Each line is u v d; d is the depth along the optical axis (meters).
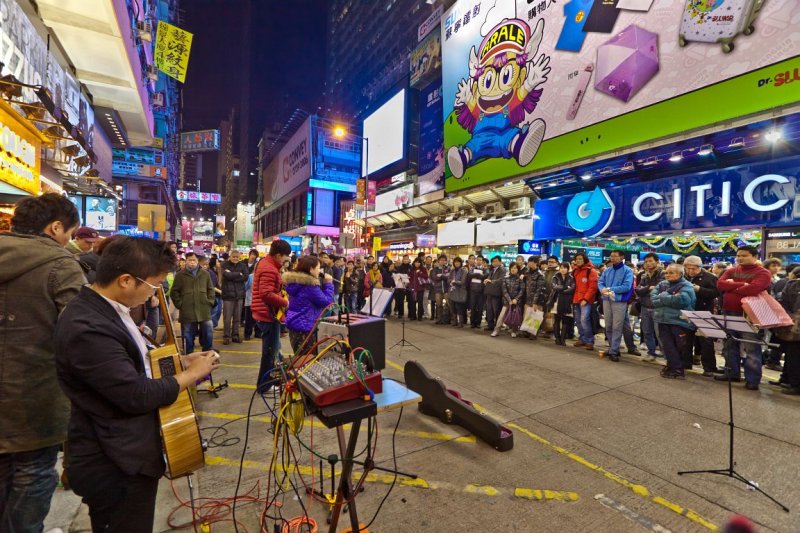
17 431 1.58
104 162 17.11
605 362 6.37
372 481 2.84
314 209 49.31
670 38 10.22
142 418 1.39
